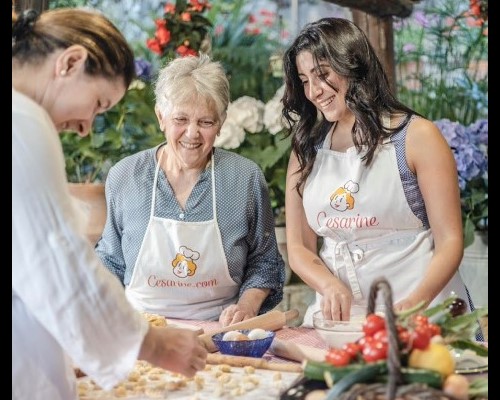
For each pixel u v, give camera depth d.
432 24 4.30
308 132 2.84
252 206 2.84
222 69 2.70
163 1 4.10
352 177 2.72
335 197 2.75
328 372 1.54
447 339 1.77
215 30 4.12
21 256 1.58
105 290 1.61
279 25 4.20
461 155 4.12
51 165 1.59
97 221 3.48
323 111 2.73
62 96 1.73
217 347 2.22
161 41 3.87
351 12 4.24
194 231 2.78
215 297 2.83
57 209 1.58
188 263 2.77
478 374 1.75
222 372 2.03
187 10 3.93
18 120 1.58
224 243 2.79
